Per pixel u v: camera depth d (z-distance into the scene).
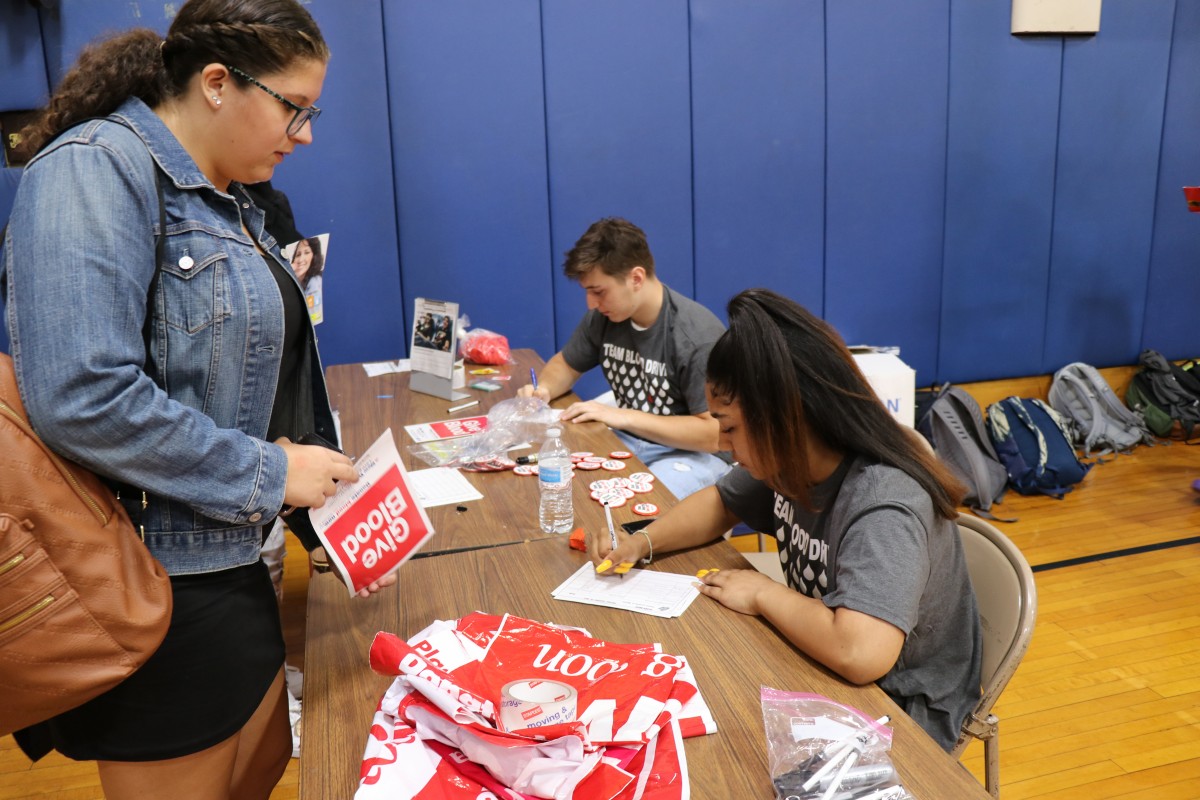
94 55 1.02
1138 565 3.17
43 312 0.89
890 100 4.04
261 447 1.05
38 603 0.88
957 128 4.16
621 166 3.81
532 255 3.81
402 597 1.39
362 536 1.20
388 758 0.96
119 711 1.02
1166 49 4.35
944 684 1.29
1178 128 4.47
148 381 0.94
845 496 1.25
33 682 0.90
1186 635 2.71
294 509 1.27
